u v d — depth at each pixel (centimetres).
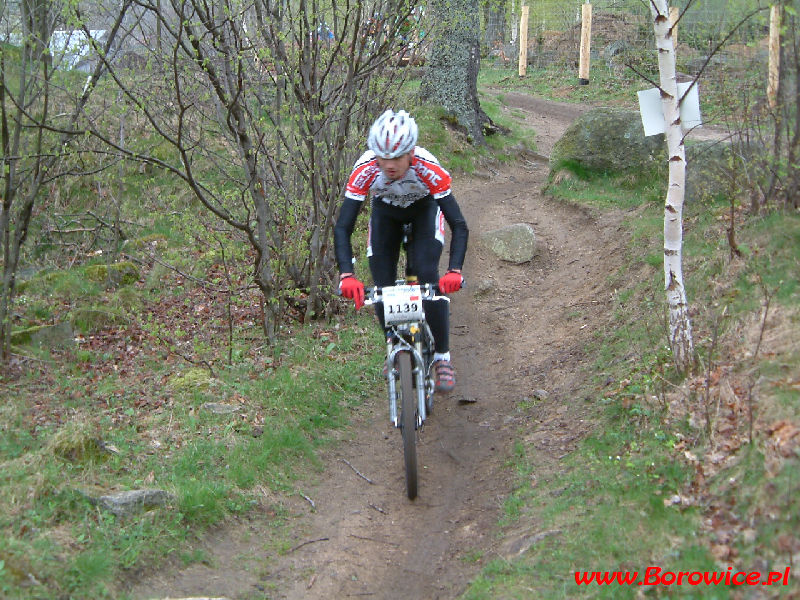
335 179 650
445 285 442
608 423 461
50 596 320
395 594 370
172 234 927
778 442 349
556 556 357
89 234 938
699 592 304
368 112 722
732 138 632
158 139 962
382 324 471
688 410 420
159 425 503
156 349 668
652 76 1956
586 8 1989
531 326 670
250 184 611
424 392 463
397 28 662
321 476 477
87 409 528
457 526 420
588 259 758
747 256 527
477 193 1076
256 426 509
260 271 634
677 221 452
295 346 644
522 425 511
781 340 423
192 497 405
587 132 948
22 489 380
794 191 548
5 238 608
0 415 491
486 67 2405
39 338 671
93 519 377
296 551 400
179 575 366
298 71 643
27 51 609
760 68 635
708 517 344
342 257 456
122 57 698
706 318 499
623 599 315
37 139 618
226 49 566
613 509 376
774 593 286
